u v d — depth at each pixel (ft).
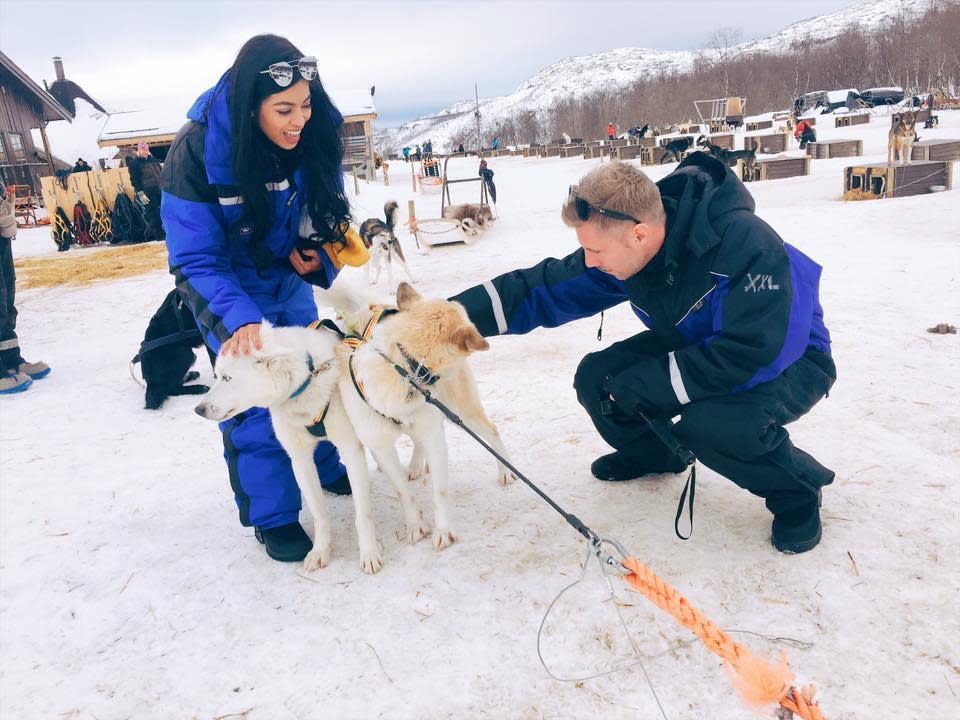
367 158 90.79
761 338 6.81
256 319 7.75
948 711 5.50
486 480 10.33
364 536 8.36
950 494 8.50
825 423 10.85
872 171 35.27
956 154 39.55
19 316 25.71
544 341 17.30
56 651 7.41
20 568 9.09
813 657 6.18
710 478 9.64
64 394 16.62
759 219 7.23
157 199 46.96
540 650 6.67
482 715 5.98
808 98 154.40
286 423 8.11
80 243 47.34
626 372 7.51
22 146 76.79
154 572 8.76
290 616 7.64
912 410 11.09
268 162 7.87
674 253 7.23
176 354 15.28
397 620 7.36
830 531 7.98
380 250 27.68
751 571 7.45
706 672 6.19
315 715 6.18
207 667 6.96
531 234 37.86
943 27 177.47
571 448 11.07
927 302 16.88
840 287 19.03
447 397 9.14
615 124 209.56
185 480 11.46
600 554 5.32
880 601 6.78
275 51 7.25
